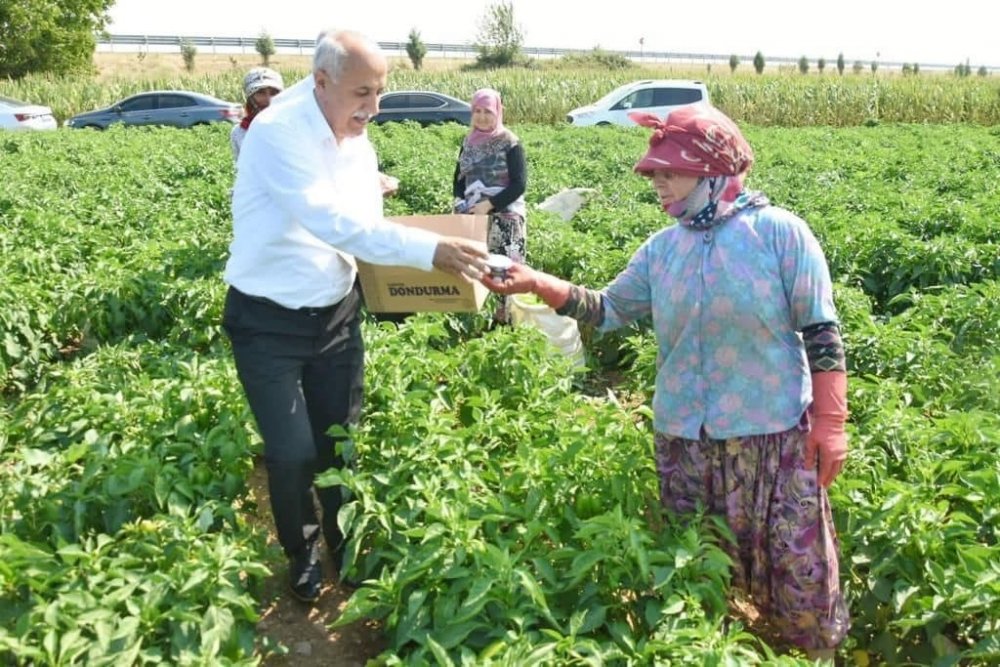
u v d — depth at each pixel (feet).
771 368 11.23
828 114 118.62
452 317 24.35
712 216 11.07
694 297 11.27
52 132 73.10
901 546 12.73
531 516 12.76
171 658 10.78
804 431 11.28
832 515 13.39
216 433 15.46
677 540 11.68
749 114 118.73
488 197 23.67
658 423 12.25
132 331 25.90
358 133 12.61
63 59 151.64
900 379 19.94
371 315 23.97
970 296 23.40
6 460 17.16
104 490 13.94
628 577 11.53
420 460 14.02
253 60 234.38
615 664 10.63
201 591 11.48
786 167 54.60
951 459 14.88
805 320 10.98
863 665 12.70
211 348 23.67
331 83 11.85
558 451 14.07
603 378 25.03
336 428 13.75
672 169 10.88
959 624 12.27
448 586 11.84
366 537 14.30
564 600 11.76
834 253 30.40
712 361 11.46
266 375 12.88
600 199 41.50
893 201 39.55
